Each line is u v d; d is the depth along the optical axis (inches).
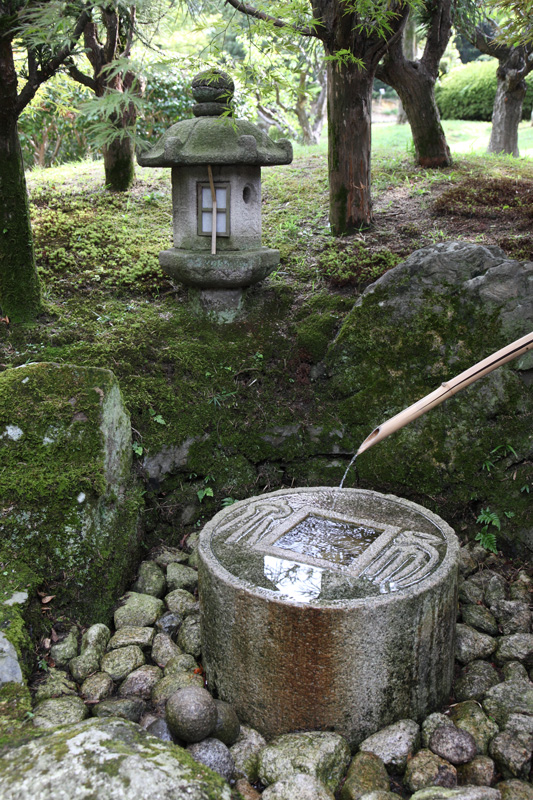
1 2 134.3
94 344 155.8
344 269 176.1
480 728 91.4
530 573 128.9
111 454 125.8
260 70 148.5
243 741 91.0
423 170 257.6
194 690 88.3
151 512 142.8
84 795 69.6
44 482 114.2
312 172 270.5
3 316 160.1
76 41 137.6
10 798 69.6
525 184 231.3
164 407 148.9
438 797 77.9
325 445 151.1
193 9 156.6
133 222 217.9
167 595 124.9
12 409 118.9
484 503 138.6
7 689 89.7
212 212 152.3
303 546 106.0
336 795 83.5
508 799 80.2
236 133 145.8
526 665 106.5
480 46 328.5
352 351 153.7
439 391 91.7
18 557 111.3
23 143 323.6
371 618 86.7
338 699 89.0
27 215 157.3
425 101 251.0
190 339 162.4
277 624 88.3
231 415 153.1
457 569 98.8
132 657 107.0
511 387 139.6
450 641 98.2
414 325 148.8
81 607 114.7
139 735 81.2
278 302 171.0
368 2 135.6
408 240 189.8
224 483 149.0
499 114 342.3
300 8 128.0
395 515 116.1
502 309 141.6
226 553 102.6
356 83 183.8
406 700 93.0
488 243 179.6
